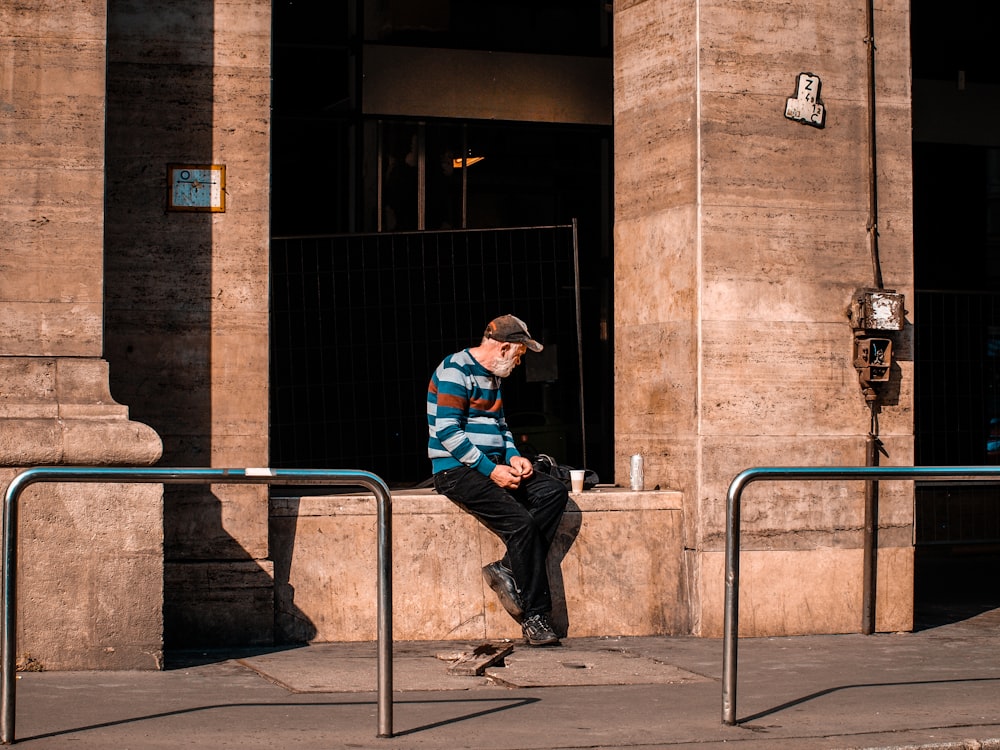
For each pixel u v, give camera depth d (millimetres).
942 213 11945
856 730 5012
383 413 8227
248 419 6953
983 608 8977
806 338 7531
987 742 4891
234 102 6965
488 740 4766
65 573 6043
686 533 7430
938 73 11969
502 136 10672
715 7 7445
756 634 7430
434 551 7211
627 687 5887
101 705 5289
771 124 7508
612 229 10891
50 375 6125
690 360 7398
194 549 6871
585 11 10914
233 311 6949
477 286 8492
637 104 7836
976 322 11820
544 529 7082
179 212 6891
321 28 10297
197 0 6934
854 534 7609
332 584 7086
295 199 10180
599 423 10727
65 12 6215
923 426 11664
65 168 6199
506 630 7270
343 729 4910
